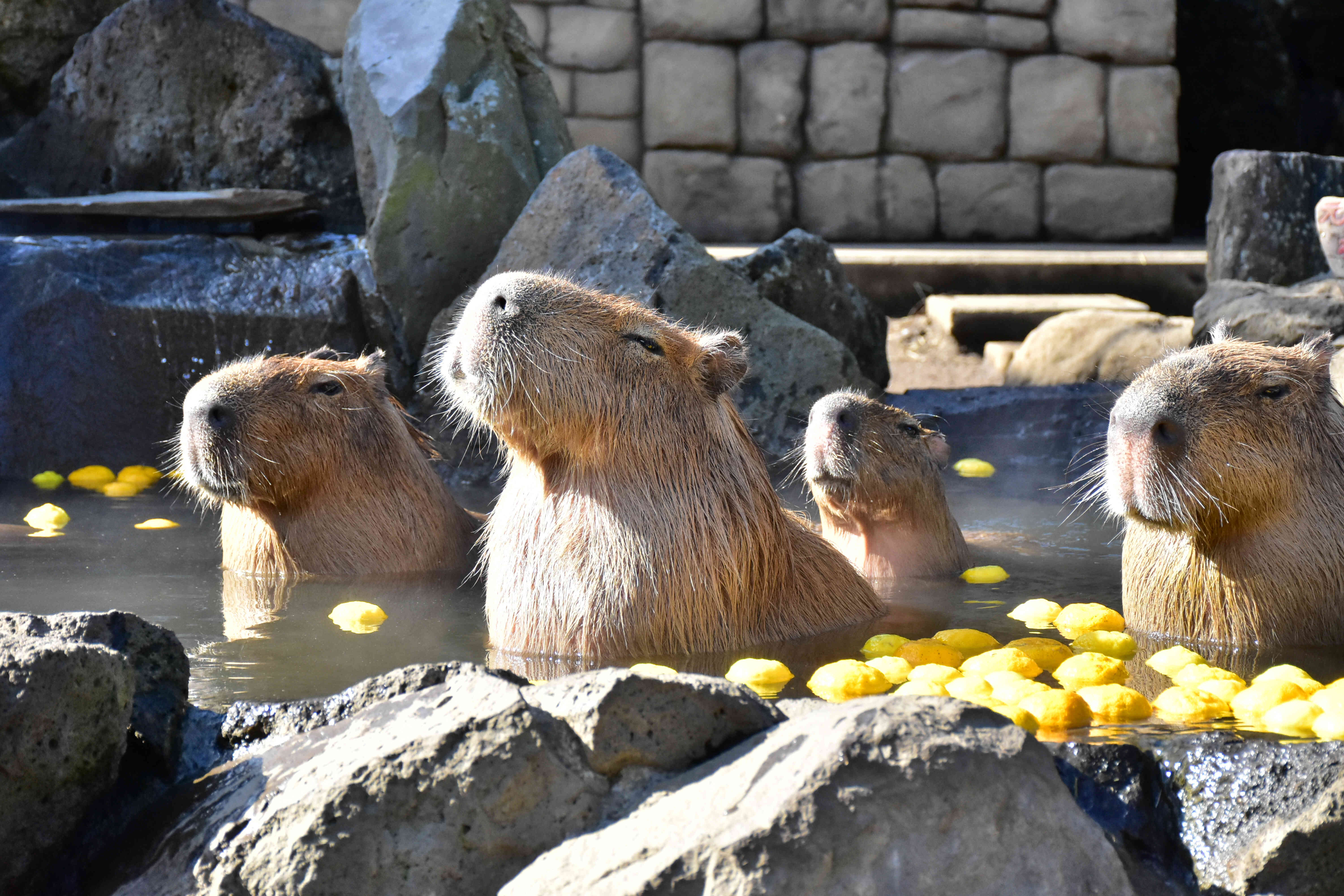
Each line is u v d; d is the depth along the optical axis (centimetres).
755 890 209
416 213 791
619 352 395
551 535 398
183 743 291
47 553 527
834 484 515
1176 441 380
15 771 248
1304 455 395
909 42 1375
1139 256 1237
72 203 812
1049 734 288
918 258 1224
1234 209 980
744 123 1380
